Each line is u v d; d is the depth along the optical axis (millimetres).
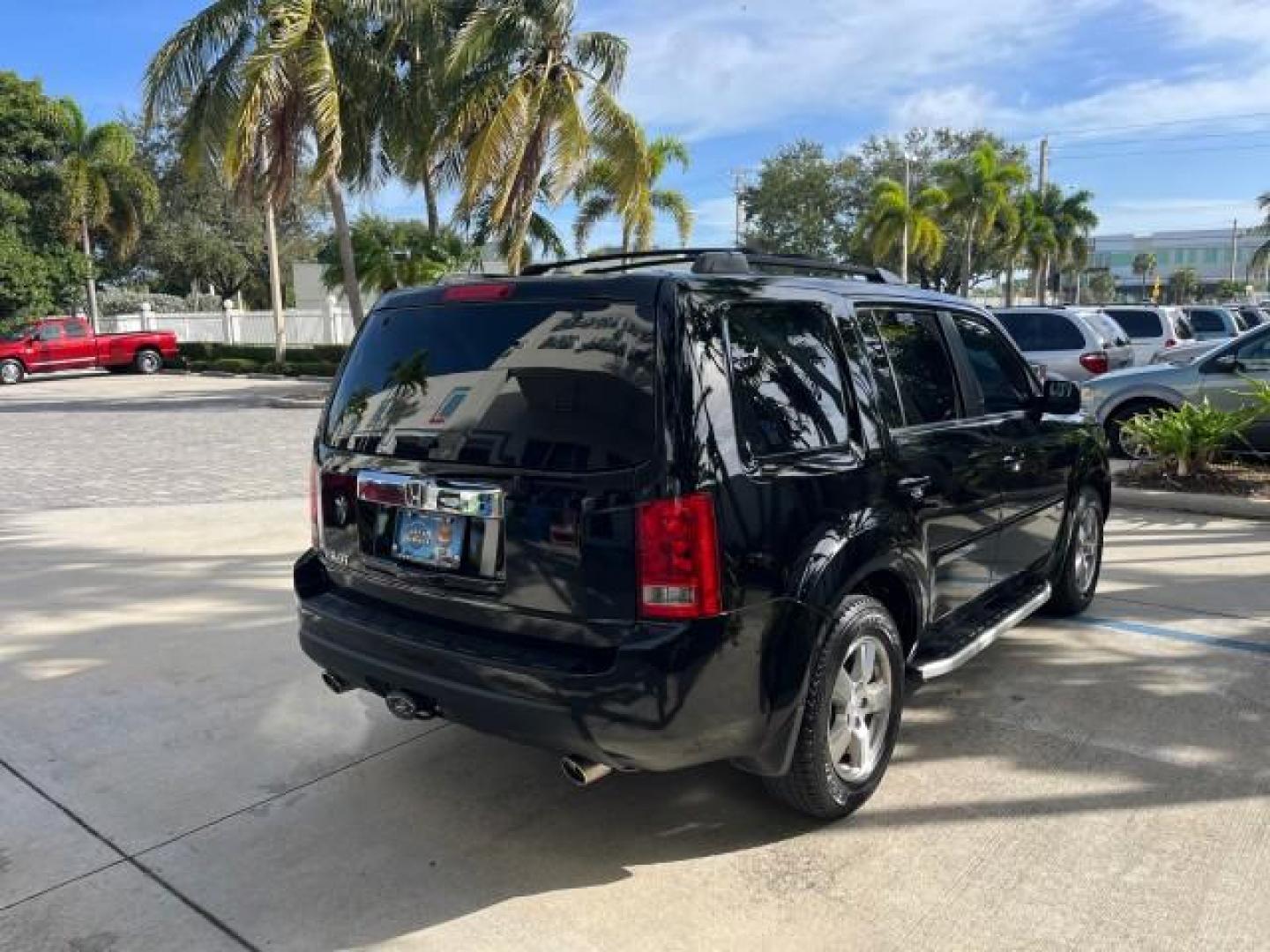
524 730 3021
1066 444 5230
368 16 19656
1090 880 3131
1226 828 3414
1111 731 4188
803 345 3465
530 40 17875
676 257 3846
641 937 2898
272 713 4488
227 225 46969
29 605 6137
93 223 34375
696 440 2916
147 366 31125
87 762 4023
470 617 3217
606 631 2932
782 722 3125
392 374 3551
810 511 3219
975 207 40375
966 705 4465
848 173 51719
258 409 19125
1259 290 121125
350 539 3617
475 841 3428
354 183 22938
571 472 2979
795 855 3309
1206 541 7438
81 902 3105
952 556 4090
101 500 9688
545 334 3178
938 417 4160
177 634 5574
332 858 3336
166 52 19000
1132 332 17156
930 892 3088
